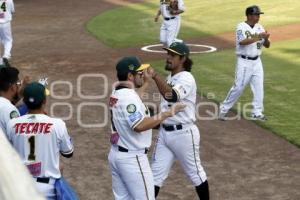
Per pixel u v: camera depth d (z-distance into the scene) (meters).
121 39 22.02
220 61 17.59
